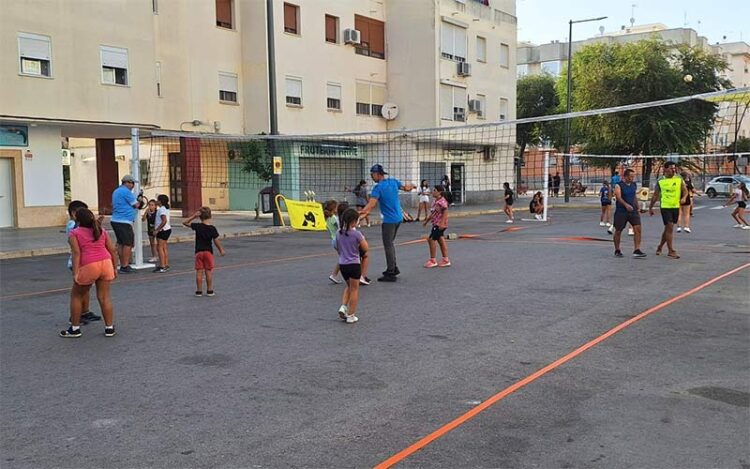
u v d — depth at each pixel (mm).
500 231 20234
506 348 6594
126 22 22375
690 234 18078
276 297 9516
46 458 4160
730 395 5188
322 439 4410
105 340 7102
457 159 36688
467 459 4090
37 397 5285
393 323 7727
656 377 5641
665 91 38594
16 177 21156
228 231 20750
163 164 31594
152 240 14008
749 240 16438
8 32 19641
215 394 5320
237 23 29000
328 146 31688
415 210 32156
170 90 26250
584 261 12852
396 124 35062
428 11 34062
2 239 18156
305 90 30516
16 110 19875
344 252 7738
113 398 5250
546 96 54969
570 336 7035
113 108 22125
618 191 13289
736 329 7270
